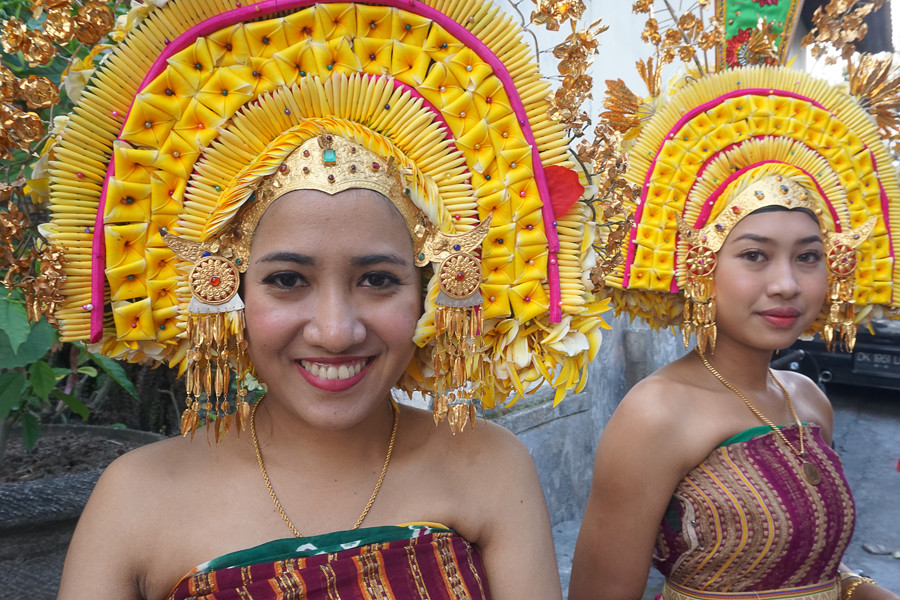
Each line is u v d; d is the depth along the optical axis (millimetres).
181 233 921
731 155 1496
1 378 1438
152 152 899
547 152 1038
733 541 1402
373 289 931
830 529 1430
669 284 1505
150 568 963
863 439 5352
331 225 877
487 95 1000
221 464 1023
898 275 1651
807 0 4035
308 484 1026
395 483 1069
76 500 1467
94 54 918
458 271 955
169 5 894
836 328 1611
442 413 1011
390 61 971
